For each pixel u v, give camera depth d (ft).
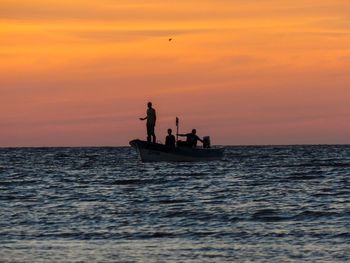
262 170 529.04
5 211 281.13
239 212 268.62
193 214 265.95
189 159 583.99
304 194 333.83
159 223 248.32
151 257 195.93
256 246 207.10
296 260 189.78
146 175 474.90
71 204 303.07
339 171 515.50
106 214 269.44
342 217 253.44
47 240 220.23
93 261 192.54
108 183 415.23
